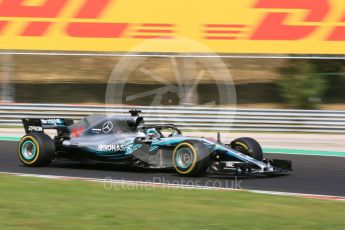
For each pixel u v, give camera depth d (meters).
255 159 35.31
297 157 45.50
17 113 63.78
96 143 37.81
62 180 33.75
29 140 38.94
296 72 78.94
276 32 63.25
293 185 33.31
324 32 62.81
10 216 23.98
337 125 59.91
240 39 63.53
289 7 63.31
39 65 94.06
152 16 64.88
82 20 65.56
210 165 34.94
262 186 32.72
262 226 22.62
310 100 76.06
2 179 33.84
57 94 85.31
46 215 24.17
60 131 39.91
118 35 65.06
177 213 24.84
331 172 38.34
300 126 60.38
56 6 66.06
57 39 65.62
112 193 29.59
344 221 23.69
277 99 80.06
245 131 60.75
